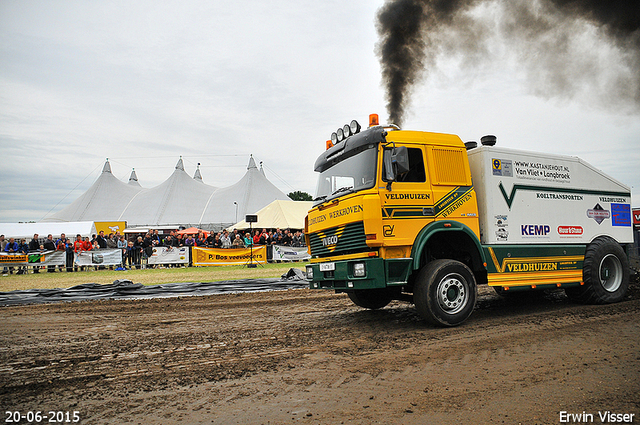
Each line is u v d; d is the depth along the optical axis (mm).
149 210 46031
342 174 6500
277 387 3725
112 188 49469
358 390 3594
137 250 20719
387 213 5812
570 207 7605
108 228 35969
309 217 7254
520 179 7027
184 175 51031
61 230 30562
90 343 5578
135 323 6977
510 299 8648
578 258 7500
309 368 4250
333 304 8602
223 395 3564
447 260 6121
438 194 6211
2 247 20359
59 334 6188
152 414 3209
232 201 46000
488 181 6648
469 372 3965
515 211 6879
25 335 6152
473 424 2891
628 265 7965
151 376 4121
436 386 3627
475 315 6922
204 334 5980
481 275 6668
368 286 5727
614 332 5266
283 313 7672
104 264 20062
